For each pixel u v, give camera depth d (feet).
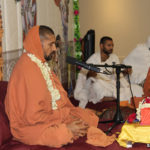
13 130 7.79
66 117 8.69
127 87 15.88
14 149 7.34
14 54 12.78
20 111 7.72
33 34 8.34
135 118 8.46
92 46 20.74
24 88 7.72
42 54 8.44
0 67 10.85
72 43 22.44
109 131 9.80
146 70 17.47
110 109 14.39
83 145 7.75
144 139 7.89
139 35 25.07
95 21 25.77
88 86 16.22
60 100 8.91
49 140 7.48
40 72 8.05
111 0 25.23
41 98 7.66
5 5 12.43
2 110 7.98
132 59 18.11
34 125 7.62
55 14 19.43
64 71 19.86
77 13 24.17
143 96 13.26
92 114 9.68
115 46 25.64
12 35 13.07
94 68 9.52
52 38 8.47
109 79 16.14
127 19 25.12
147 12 24.66
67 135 7.52
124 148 7.96
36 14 15.97
